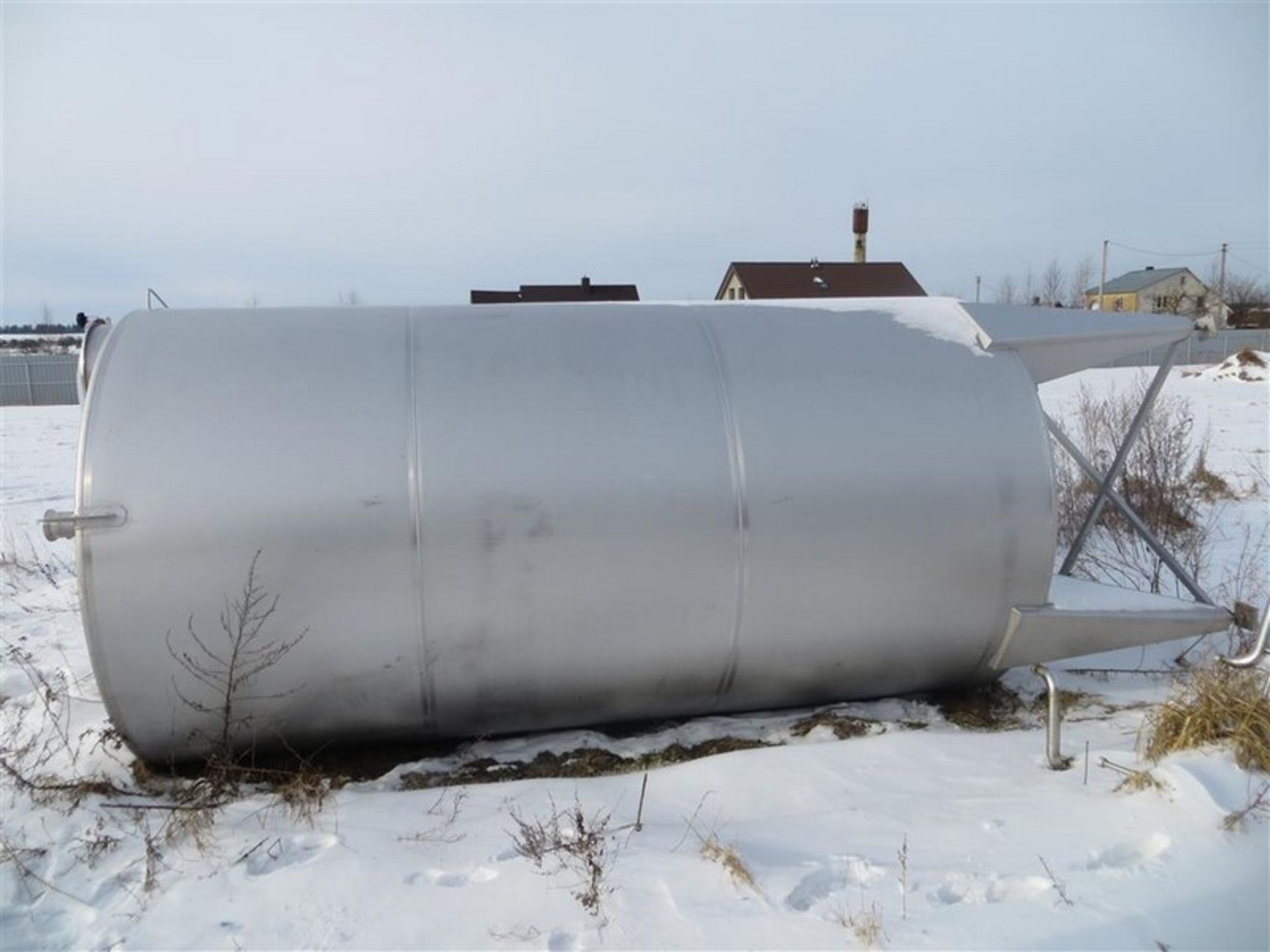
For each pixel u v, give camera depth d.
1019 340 4.90
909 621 4.66
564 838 3.71
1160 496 9.02
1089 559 7.66
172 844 3.77
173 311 4.51
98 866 3.69
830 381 4.60
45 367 39.88
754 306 5.04
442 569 4.10
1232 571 7.88
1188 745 4.20
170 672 4.02
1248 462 13.55
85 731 4.89
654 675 4.54
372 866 3.58
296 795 4.09
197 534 3.90
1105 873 3.46
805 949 3.06
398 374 4.28
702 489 4.30
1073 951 3.07
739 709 5.04
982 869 3.50
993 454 4.61
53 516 3.78
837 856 3.61
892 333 4.90
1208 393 26.72
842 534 4.44
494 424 4.21
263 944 3.16
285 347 4.31
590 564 4.22
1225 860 3.51
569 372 4.42
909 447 4.52
